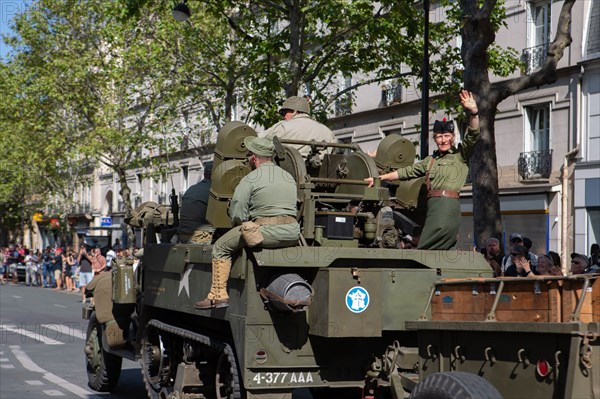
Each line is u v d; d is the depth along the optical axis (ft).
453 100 69.36
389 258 23.47
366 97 107.34
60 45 115.75
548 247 81.30
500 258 43.09
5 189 154.40
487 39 48.62
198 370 26.94
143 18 89.51
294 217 23.22
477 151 50.85
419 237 26.45
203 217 30.37
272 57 71.97
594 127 77.46
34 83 118.21
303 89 88.63
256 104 69.82
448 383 17.01
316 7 64.85
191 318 29.01
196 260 25.96
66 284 125.08
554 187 80.48
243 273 22.62
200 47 83.41
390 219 25.16
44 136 130.31
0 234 238.27
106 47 112.57
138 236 38.14
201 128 109.70
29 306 88.12
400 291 22.97
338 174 26.48
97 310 35.40
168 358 29.76
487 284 18.80
